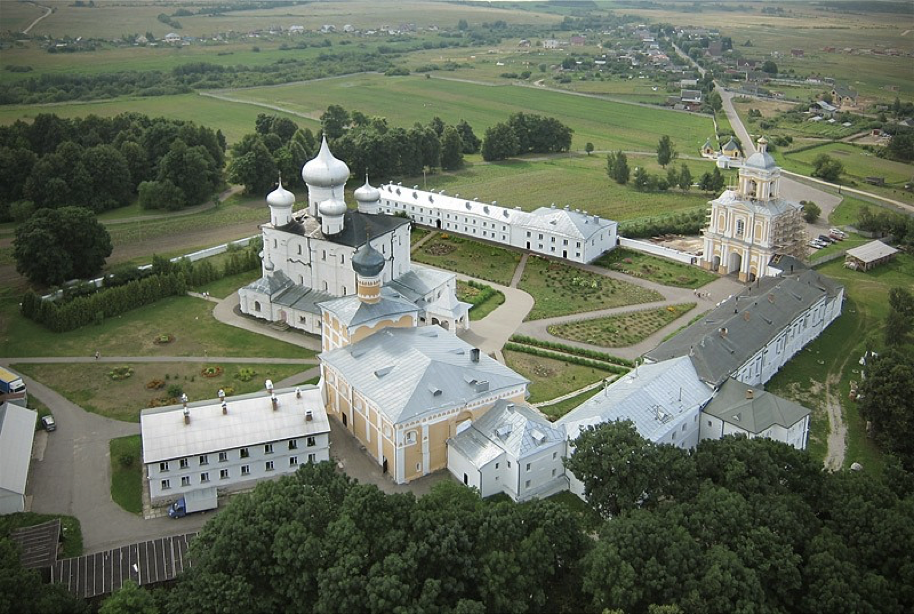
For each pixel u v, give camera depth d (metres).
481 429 147.38
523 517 112.31
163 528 137.50
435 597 101.56
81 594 117.00
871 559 109.12
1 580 101.38
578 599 109.06
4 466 142.75
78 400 176.50
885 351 171.25
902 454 156.75
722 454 128.12
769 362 187.00
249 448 145.50
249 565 107.56
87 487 147.38
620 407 148.62
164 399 177.50
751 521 111.69
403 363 153.75
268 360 197.12
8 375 178.12
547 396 179.50
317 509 113.19
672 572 103.06
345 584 100.38
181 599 105.00
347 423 164.50
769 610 100.31
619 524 110.06
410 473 147.50
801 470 125.56
